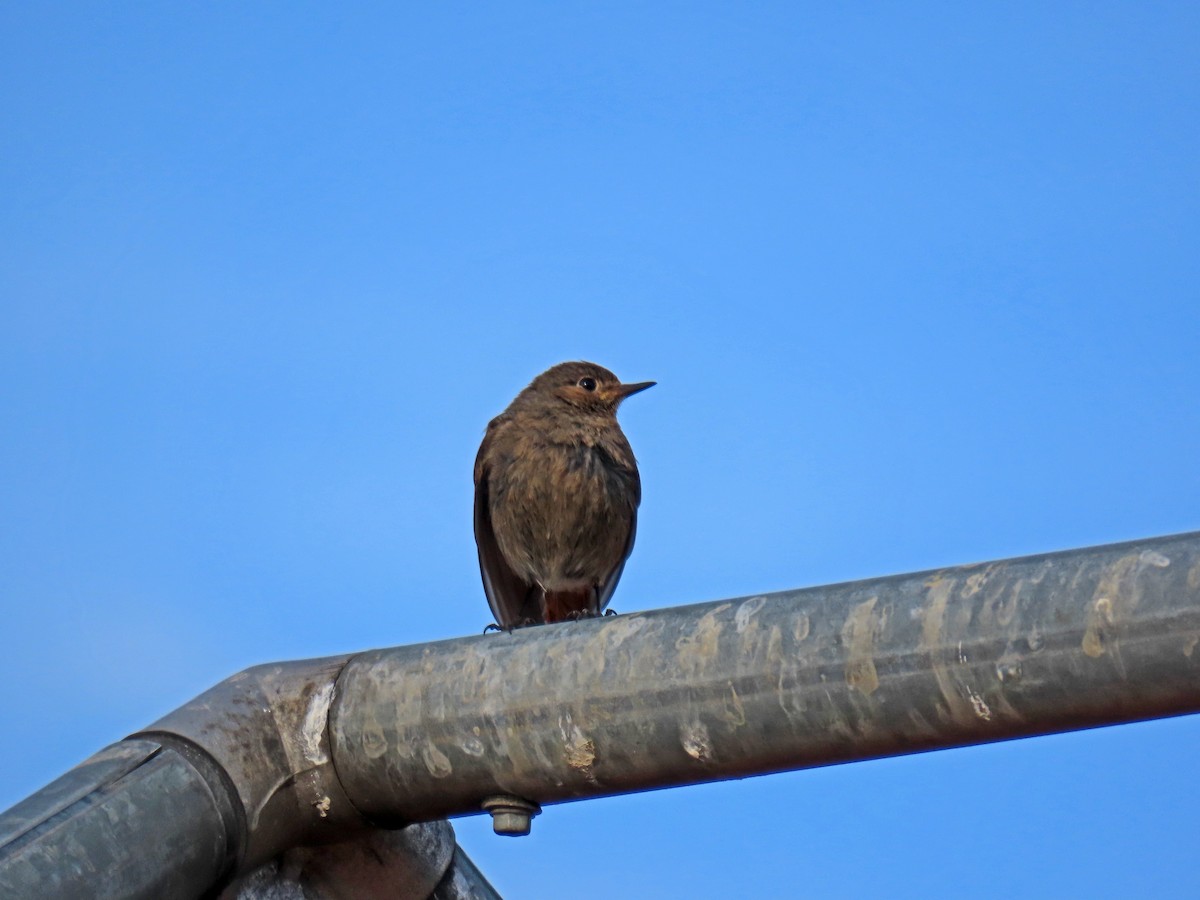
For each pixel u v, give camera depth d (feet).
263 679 31.17
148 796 28.40
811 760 28.12
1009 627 26.21
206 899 30.09
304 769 30.55
